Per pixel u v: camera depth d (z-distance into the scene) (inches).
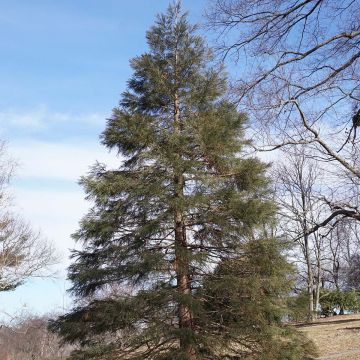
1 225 1117.7
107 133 434.9
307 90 364.8
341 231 681.6
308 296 451.5
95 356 381.4
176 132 426.3
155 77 455.2
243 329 375.6
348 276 1382.9
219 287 380.2
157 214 410.0
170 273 396.5
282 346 391.9
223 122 419.2
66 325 401.1
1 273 1092.5
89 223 409.4
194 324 388.5
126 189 413.7
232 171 423.8
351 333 624.4
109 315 371.6
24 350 1654.8
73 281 420.8
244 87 367.6
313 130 478.3
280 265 406.9
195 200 387.2
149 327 369.1
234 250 414.3
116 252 403.5
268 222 412.5
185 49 470.3
